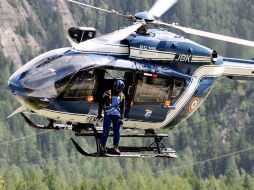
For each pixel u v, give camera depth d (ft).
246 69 264.11
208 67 250.16
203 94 251.80
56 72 228.84
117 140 234.79
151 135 244.83
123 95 233.96
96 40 234.79
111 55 234.17
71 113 231.30
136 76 236.84
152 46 238.27
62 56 231.50
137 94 238.07
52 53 232.32
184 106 247.50
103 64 231.50
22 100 228.02
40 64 230.27
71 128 237.45
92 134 235.81
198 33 236.43
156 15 238.68
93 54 232.53
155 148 244.01
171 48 241.14
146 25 237.66
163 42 239.91
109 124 232.94
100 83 233.76
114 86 232.32
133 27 233.76
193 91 247.91
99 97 234.17
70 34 236.84
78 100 230.68
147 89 239.09
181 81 244.42
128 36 236.63
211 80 252.62
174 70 242.78
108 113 232.53
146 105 240.12
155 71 238.68
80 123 236.43
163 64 241.55
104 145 233.35
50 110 229.45
